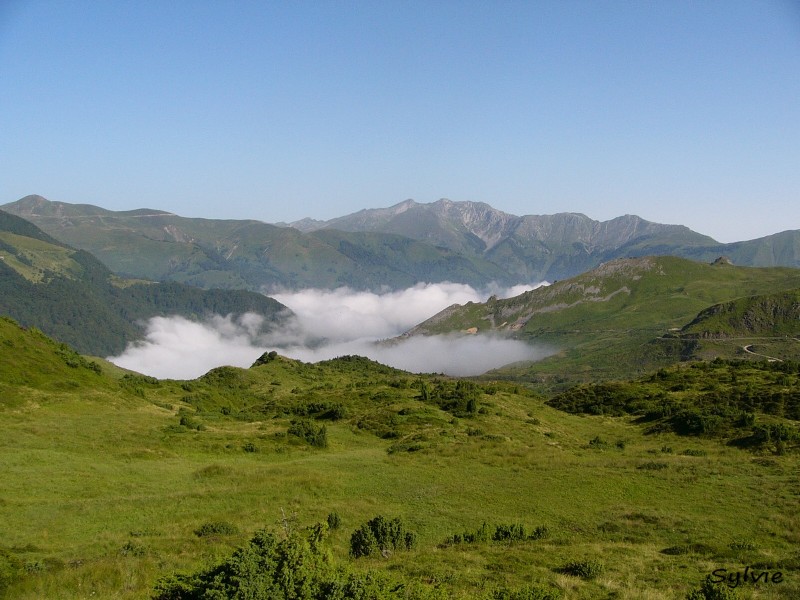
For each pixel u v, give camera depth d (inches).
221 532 1194.6
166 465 1975.9
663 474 1822.1
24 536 1148.5
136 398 3272.6
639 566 921.5
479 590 785.6
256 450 2380.7
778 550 1035.3
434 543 1189.1
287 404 4037.9
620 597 751.1
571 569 897.5
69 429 2272.4
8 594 784.3
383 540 1086.4
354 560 1005.8
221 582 547.8
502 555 1007.0
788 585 796.0
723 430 2770.7
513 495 1633.9
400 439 2844.5
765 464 1934.1
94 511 1349.7
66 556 1024.9
